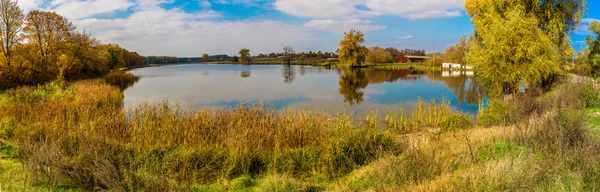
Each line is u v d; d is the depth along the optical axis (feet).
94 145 27.81
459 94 93.86
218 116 39.19
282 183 23.93
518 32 55.93
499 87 59.77
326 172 28.09
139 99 91.20
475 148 25.93
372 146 30.50
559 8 71.20
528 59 56.44
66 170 22.21
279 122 37.81
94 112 43.62
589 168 17.51
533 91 57.36
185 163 27.37
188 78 176.24
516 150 24.38
